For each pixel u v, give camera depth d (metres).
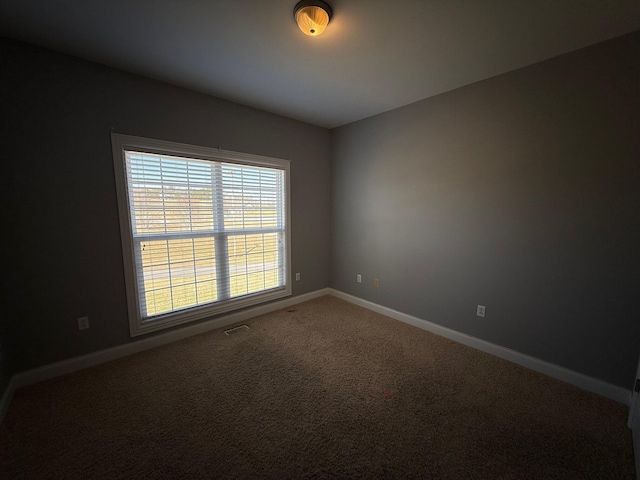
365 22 1.54
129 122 2.14
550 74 1.90
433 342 2.54
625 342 1.73
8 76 1.70
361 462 1.32
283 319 3.06
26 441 1.41
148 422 1.55
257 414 1.63
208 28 1.60
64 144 1.90
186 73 2.14
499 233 2.23
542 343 2.06
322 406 1.70
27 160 1.79
